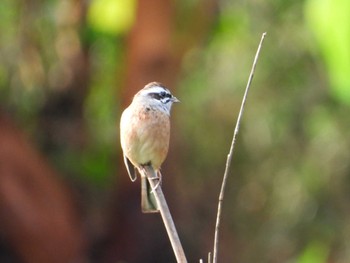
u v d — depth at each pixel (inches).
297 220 673.0
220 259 668.7
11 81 622.2
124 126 260.5
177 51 587.5
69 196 594.2
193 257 624.4
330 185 663.8
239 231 688.4
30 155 575.8
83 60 629.9
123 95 583.5
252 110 671.1
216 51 670.5
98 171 633.0
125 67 583.2
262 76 660.1
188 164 685.9
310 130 658.8
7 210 570.9
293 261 662.5
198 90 677.9
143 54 572.7
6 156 567.5
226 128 686.5
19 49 615.8
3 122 571.8
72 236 591.5
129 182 594.2
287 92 661.9
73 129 645.9
